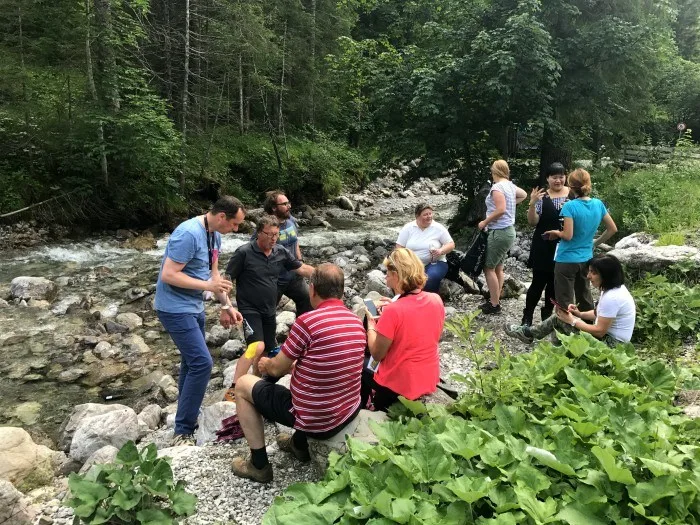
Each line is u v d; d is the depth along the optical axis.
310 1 24.56
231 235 14.55
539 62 11.49
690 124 24.31
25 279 9.17
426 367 3.60
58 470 4.37
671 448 2.87
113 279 10.34
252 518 3.14
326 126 26.58
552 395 3.72
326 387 3.10
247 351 4.07
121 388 6.30
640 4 13.47
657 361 3.97
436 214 18.27
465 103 12.80
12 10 13.02
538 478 2.61
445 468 2.70
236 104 22.73
